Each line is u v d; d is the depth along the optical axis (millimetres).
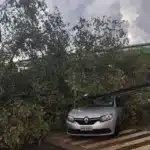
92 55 9047
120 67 10719
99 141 9094
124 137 9359
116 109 9617
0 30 7957
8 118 7066
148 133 9742
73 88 8438
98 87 8898
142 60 11750
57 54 8477
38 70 8078
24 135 7246
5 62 7723
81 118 9039
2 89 7367
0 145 7172
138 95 11109
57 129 10250
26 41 8102
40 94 7977
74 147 8609
